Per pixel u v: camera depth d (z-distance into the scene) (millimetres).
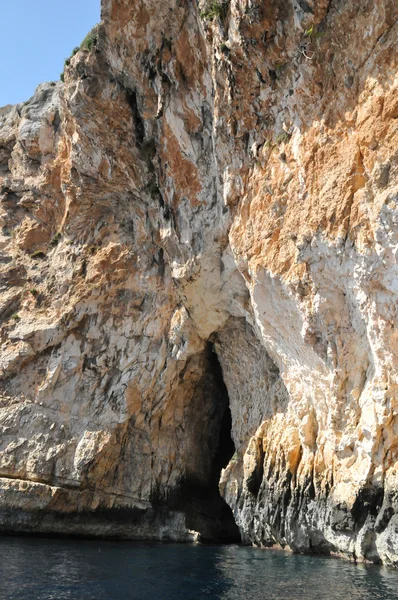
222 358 20656
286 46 12945
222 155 15633
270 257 14477
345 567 12695
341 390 13562
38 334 21297
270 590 10398
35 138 22750
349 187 12297
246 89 14086
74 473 19656
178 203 17641
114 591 10461
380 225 11508
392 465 12234
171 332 20172
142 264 20859
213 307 18719
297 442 16281
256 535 17859
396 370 11961
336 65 12445
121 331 20953
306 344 14188
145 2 15148
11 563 13109
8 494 19062
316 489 14617
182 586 10930
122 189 20250
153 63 16172
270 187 14469
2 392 21172
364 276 12109
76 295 21422
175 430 21688
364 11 11711
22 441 20219
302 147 13383
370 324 12305
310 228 13133
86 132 18719
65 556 14578
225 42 13703
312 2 12070
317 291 13414
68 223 22203
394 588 10203
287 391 17828
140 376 20516
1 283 23031
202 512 21781
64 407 20750
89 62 17000
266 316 15508
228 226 16297
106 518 19812
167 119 16578
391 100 11422
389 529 12016
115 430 20188
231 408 20578
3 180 24031
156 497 20703
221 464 23250
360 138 12047
